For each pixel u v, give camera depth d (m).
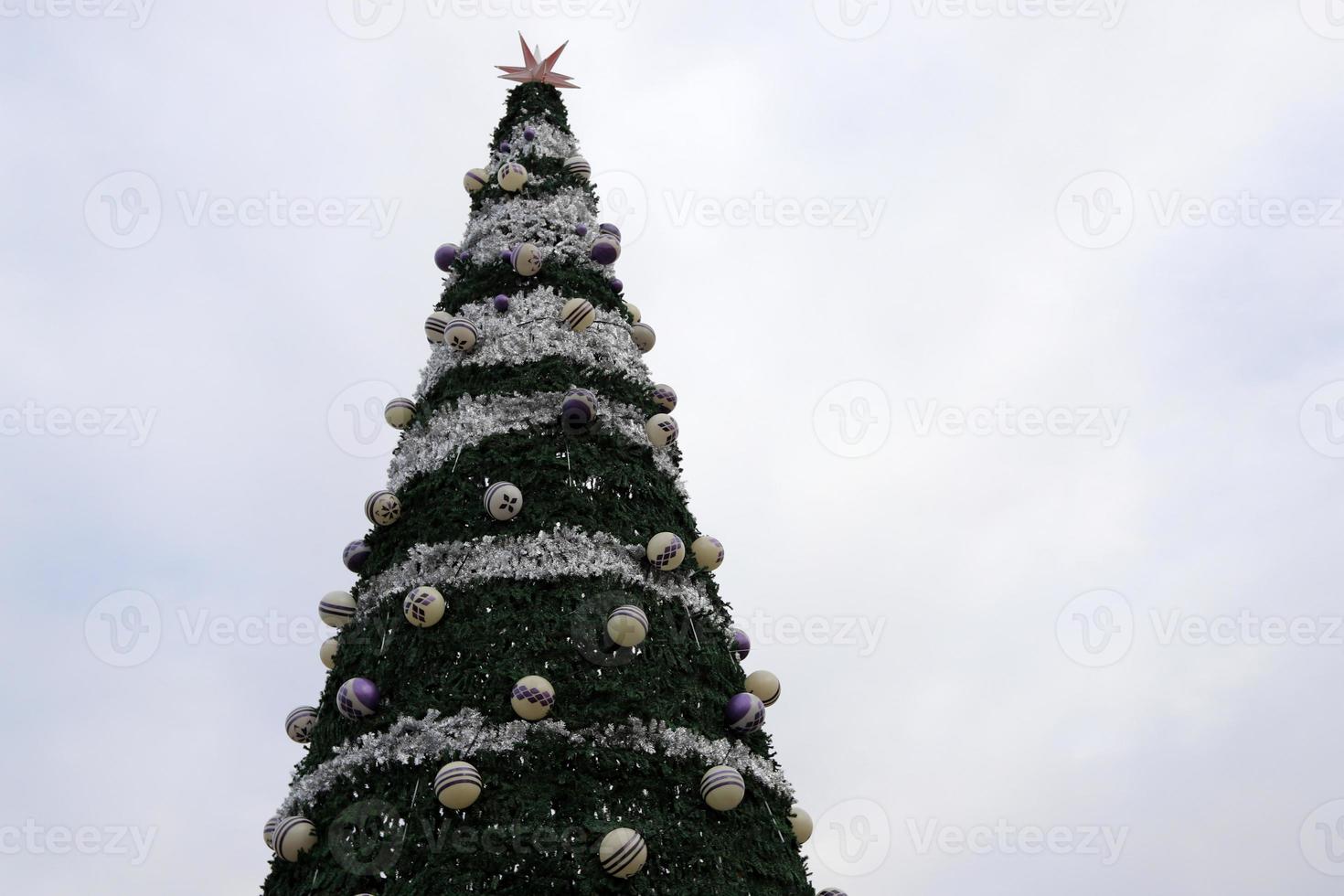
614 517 8.46
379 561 8.59
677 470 9.41
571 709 7.48
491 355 9.20
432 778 7.24
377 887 7.05
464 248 10.49
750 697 8.04
